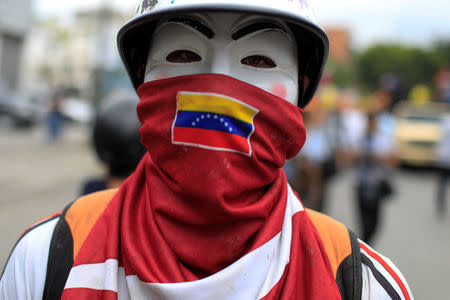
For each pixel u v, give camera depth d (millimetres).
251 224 905
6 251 3652
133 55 1131
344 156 4066
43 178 7309
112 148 1781
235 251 894
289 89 983
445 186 6309
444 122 6402
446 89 15789
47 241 973
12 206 5316
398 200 7508
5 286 960
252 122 905
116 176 1826
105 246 914
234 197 904
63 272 929
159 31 965
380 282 956
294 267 895
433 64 43125
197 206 884
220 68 906
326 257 945
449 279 3688
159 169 941
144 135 947
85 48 39188
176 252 893
